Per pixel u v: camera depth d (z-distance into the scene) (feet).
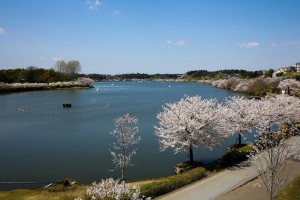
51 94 497.05
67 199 71.46
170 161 122.01
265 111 130.82
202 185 85.15
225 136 114.32
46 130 193.77
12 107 320.29
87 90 613.52
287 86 330.34
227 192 79.25
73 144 153.48
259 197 74.84
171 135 110.73
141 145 146.10
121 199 57.57
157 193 78.79
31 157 131.64
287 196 72.64
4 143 159.02
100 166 117.39
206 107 112.06
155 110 280.92
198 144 108.47
